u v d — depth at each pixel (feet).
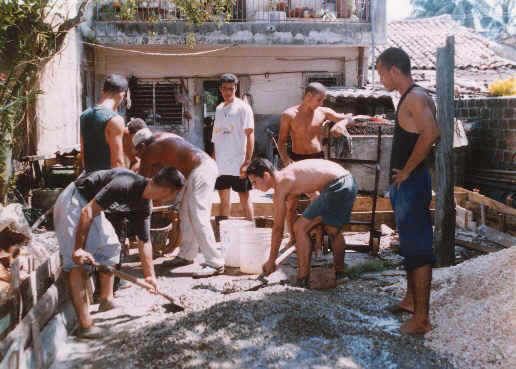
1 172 22.70
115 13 42.93
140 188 13.79
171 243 21.94
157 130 45.44
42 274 14.21
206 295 16.78
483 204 25.86
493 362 12.08
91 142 16.53
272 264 17.47
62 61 31.71
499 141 36.96
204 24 42.42
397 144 14.10
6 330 11.52
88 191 14.17
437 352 12.96
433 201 26.66
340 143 27.68
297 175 17.20
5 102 23.77
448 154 20.63
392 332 14.03
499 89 41.50
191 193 19.57
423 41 59.88
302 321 13.62
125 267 20.33
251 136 23.76
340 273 18.97
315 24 43.62
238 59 45.29
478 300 14.47
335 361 12.01
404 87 13.80
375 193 21.62
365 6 45.44
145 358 12.39
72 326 14.99
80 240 13.42
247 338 12.82
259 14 44.96
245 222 21.35
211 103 83.87
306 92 21.93
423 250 13.64
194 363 11.91
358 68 46.44
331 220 17.69
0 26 23.32
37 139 28.86
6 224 15.85
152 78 44.65
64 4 29.99
